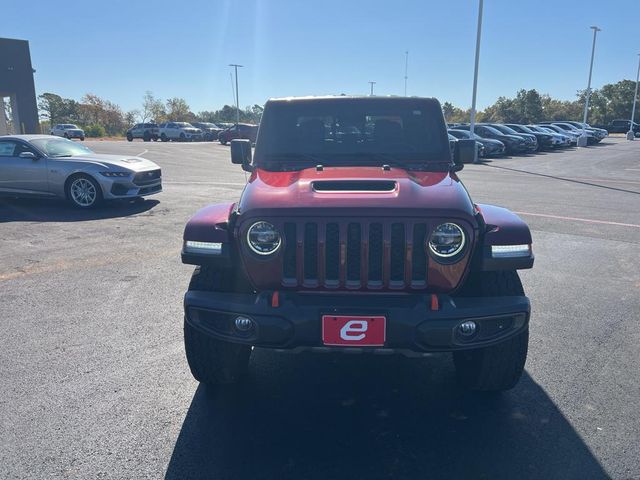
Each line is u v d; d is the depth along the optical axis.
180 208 10.96
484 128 30.02
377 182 3.51
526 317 3.19
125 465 2.97
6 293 5.82
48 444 3.15
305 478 2.88
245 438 3.25
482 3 26.48
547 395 3.73
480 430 3.33
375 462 3.02
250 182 3.81
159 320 5.06
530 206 11.46
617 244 8.04
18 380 3.91
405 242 3.06
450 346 3.07
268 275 3.17
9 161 11.02
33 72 29.55
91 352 4.38
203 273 3.54
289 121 4.43
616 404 3.60
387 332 3.03
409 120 4.39
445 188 3.44
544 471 2.93
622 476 2.88
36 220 9.76
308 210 3.09
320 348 3.12
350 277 3.13
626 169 21.19
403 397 3.76
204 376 3.67
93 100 75.75
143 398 3.69
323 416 3.51
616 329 4.85
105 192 10.77
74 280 6.27
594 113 82.25
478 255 3.27
